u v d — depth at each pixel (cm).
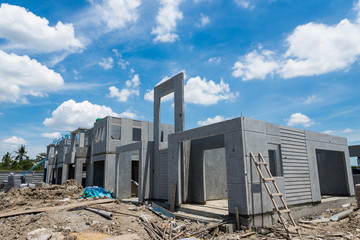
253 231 835
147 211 1168
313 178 1195
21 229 822
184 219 1012
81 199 1617
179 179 1185
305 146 1201
